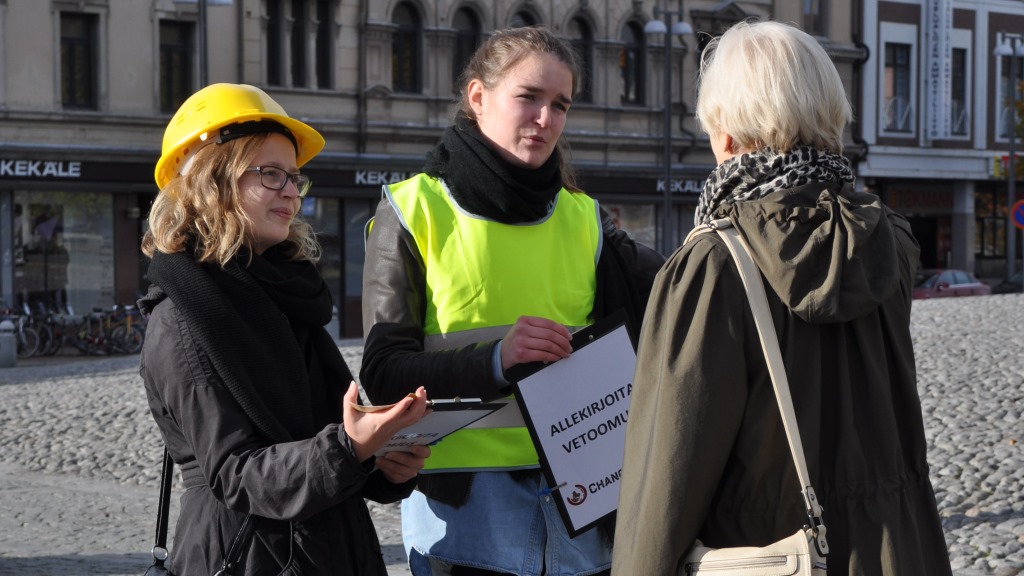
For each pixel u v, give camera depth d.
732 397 2.29
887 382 2.38
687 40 35.34
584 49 33.75
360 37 30.11
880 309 2.42
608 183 34.22
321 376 2.95
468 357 3.10
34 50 26.45
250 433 2.67
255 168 2.84
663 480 2.28
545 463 3.12
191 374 2.67
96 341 25.53
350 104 30.17
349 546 2.82
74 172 26.94
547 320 3.12
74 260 27.39
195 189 2.79
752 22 2.54
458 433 3.24
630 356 3.20
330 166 29.83
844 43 38.81
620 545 2.37
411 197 3.32
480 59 3.34
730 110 2.46
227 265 2.74
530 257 3.32
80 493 9.38
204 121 2.82
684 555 2.33
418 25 31.11
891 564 2.27
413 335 3.26
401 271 3.26
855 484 2.31
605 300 3.46
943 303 19.80
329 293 2.99
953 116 41.75
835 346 2.36
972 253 42.72
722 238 2.37
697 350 2.30
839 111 2.46
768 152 2.42
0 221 26.42
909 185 41.50
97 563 6.76
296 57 29.48
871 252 2.35
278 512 2.59
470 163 3.29
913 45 40.38
